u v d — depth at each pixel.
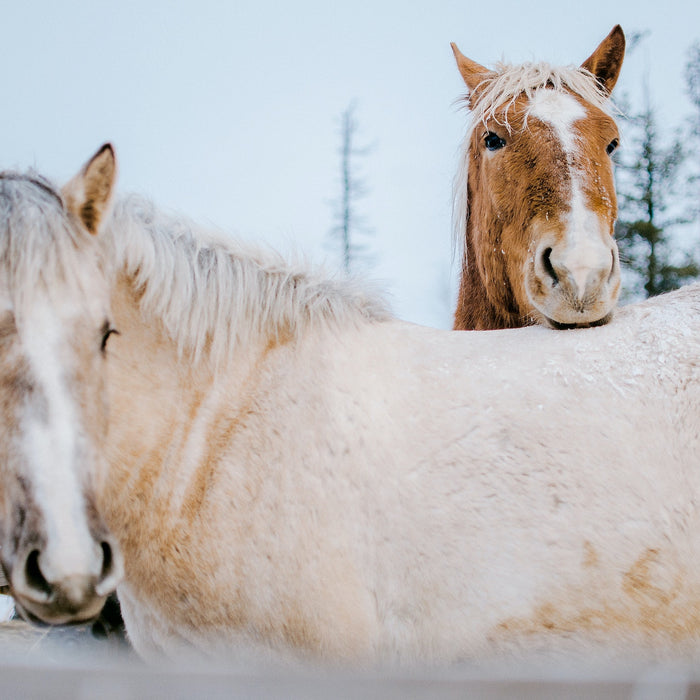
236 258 2.73
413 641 2.36
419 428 2.54
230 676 1.33
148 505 2.50
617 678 1.38
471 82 5.03
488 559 2.35
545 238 3.75
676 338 2.68
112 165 2.32
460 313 5.32
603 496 2.39
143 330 2.55
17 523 2.01
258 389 2.60
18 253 2.12
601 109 4.33
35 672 1.33
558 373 2.63
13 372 2.07
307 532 2.39
